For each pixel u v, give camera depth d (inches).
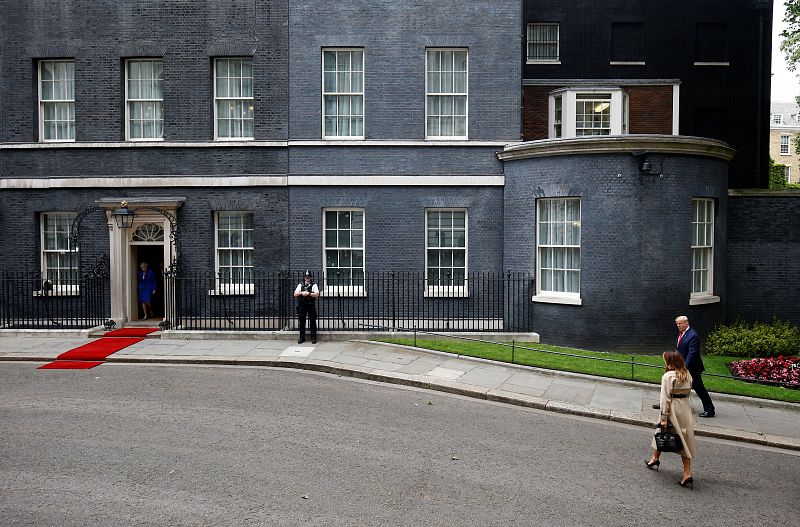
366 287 656.4
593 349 576.1
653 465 297.6
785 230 646.5
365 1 654.5
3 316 675.4
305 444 316.2
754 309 652.7
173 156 667.4
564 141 577.9
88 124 671.1
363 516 236.7
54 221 682.2
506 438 339.0
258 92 666.2
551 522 237.3
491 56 655.8
